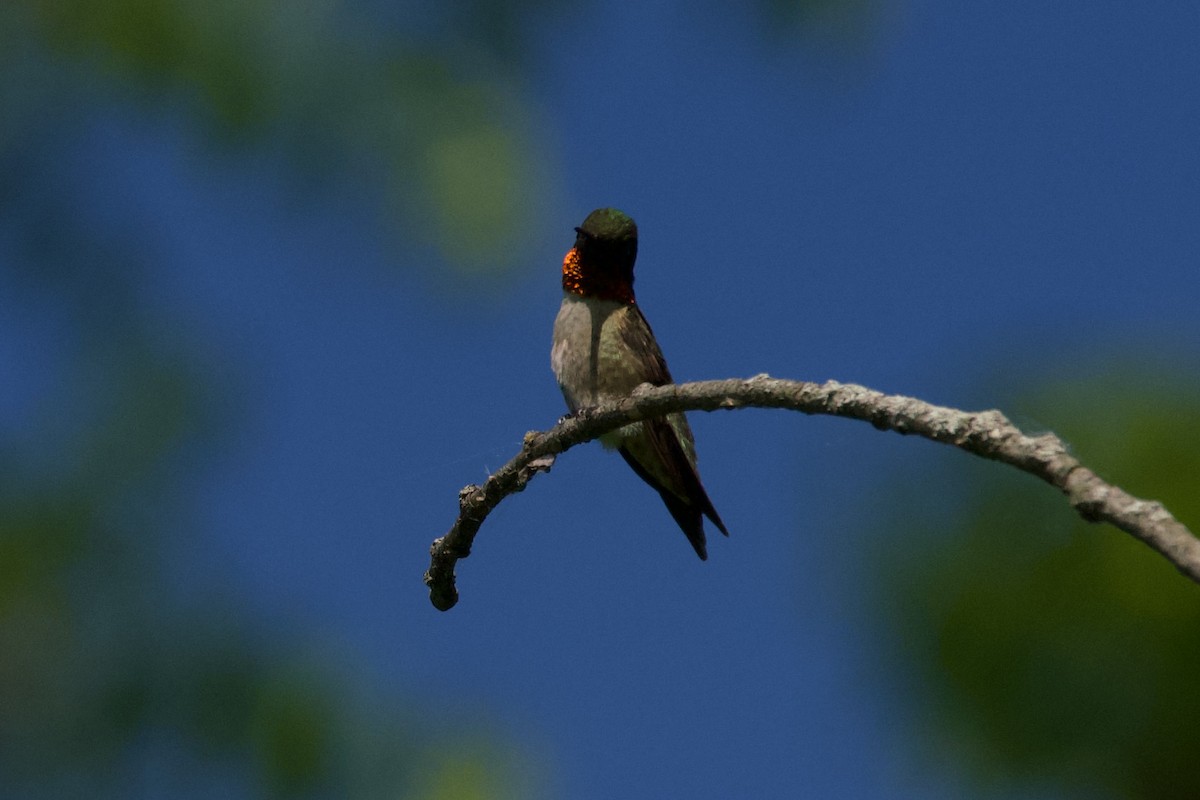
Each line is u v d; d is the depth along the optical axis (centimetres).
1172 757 967
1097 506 570
